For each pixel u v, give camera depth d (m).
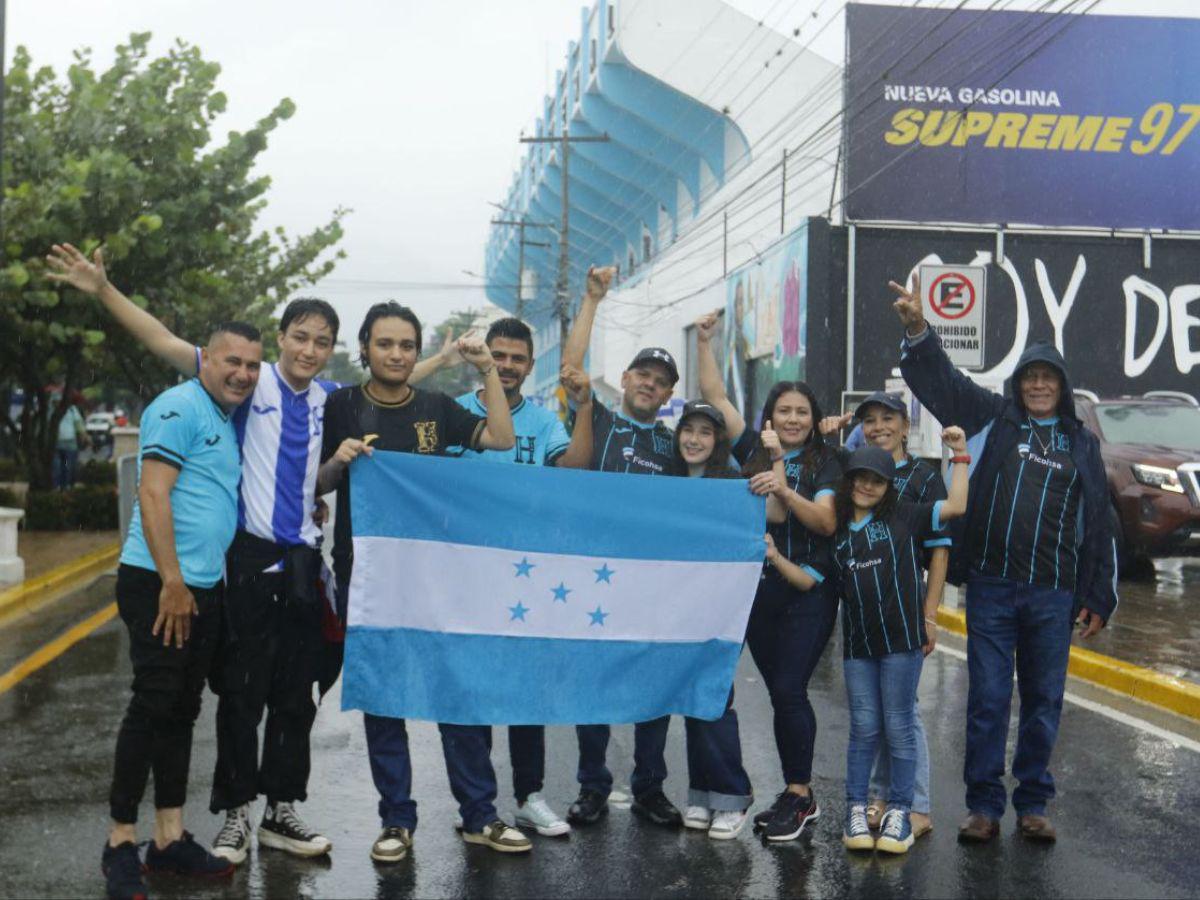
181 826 5.05
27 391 19.44
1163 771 6.70
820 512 5.50
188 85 19.80
